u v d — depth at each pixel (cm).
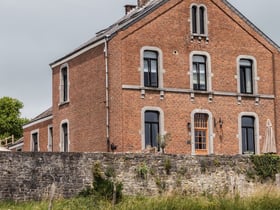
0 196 3055
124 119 3894
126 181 3284
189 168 3428
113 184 3075
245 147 4225
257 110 4275
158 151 3912
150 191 3322
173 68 4069
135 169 3312
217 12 4244
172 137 4000
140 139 3919
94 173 3225
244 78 4294
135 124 3922
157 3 4081
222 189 3428
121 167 3288
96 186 3077
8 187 3073
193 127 4069
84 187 3200
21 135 7556
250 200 2862
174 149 3994
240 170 3541
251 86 4306
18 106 7606
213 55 4194
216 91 4166
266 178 3584
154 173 3350
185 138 4038
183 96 4069
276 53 4384
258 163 3584
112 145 3881
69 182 3178
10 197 3070
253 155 3600
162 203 2764
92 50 4144
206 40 4184
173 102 4038
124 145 3872
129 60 3956
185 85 4088
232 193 3108
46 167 3150
